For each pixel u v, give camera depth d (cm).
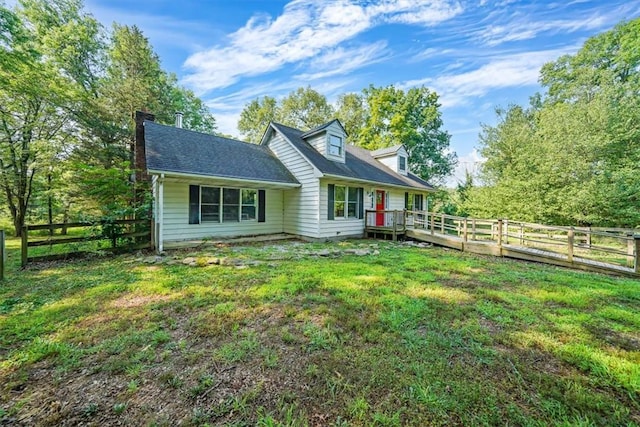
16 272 542
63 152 1283
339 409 185
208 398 195
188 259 645
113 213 757
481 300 399
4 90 1069
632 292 443
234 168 941
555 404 190
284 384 210
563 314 353
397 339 280
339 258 711
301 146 1154
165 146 866
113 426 170
